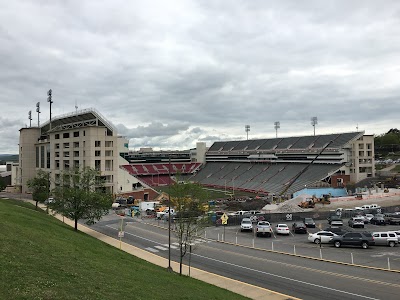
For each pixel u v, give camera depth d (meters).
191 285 21.41
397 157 164.62
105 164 85.38
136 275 19.86
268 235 44.75
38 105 119.69
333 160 105.06
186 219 29.33
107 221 57.00
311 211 67.06
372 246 38.16
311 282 24.66
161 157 167.38
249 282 24.77
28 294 11.91
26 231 21.55
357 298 21.33
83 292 13.71
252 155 138.25
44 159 102.44
